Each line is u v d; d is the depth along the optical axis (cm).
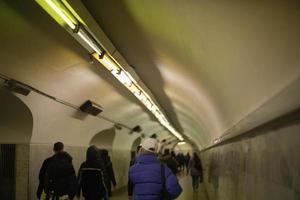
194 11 367
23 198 805
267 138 341
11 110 759
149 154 491
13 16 495
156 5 402
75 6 426
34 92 747
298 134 238
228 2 303
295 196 247
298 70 251
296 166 244
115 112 1333
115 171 1708
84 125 1155
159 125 2408
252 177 424
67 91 859
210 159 1427
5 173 757
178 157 3375
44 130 898
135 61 700
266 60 321
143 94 986
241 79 432
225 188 770
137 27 507
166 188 477
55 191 693
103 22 512
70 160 721
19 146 812
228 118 684
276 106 285
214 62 481
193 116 1448
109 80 926
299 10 227
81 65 752
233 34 353
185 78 723
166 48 561
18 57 611
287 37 259
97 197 807
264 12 270
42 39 584
